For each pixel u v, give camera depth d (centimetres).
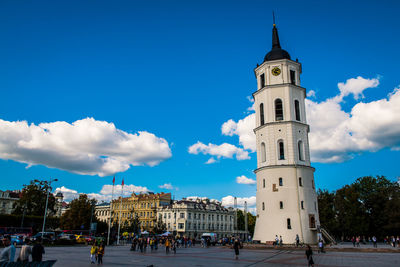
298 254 3681
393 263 2648
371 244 6569
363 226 7912
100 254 2539
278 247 4666
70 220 9456
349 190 8562
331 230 8681
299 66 6125
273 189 5288
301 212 5091
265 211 5312
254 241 5359
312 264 2170
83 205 9669
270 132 5631
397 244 6178
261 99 6034
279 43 6450
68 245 5541
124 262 2656
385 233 7994
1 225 8538
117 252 4106
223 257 3303
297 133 5584
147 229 12675
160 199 13475
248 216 16050
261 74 6191
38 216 9194
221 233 13350
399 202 7038
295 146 5472
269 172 5425
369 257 3266
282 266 2405
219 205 14338
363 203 8631
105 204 16525
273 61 6003
